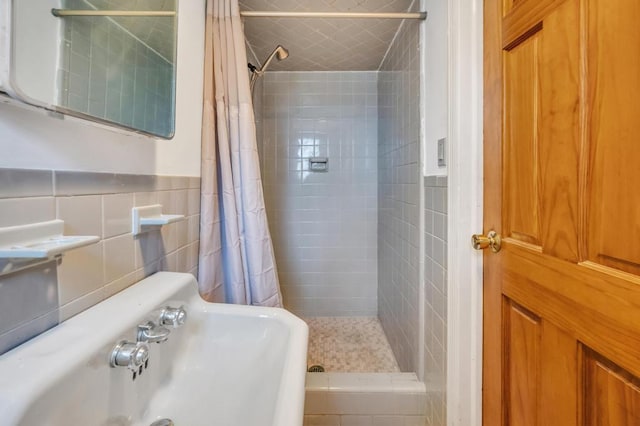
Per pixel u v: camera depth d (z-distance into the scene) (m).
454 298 1.08
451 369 1.10
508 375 0.90
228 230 1.22
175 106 0.97
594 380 0.61
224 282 1.25
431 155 1.35
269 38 1.96
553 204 0.70
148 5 0.85
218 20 1.24
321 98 2.58
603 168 0.57
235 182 1.24
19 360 0.46
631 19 0.51
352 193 2.63
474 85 1.02
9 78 0.45
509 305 0.89
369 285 2.67
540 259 0.75
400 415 1.43
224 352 0.81
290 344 0.68
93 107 0.65
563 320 0.68
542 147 0.74
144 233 0.85
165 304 0.73
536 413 0.78
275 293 1.28
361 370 1.90
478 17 1.00
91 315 0.61
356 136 2.61
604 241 0.57
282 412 0.46
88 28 0.64
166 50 0.93
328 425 1.43
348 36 1.94
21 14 0.48
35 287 0.52
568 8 0.64
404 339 1.80
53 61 0.55
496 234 0.94
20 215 0.49
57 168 0.57
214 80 1.23
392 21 1.76
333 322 2.58
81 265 0.62
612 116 0.55
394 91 1.99
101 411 0.53
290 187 2.62
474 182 1.03
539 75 0.74
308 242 2.65
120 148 0.75
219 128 1.22
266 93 2.57
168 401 0.71
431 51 1.34
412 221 1.63
